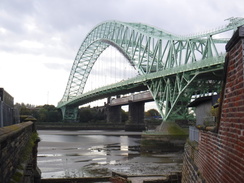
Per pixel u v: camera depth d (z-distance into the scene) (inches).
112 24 5036.9
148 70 3863.2
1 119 502.3
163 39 3447.3
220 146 422.0
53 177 1405.0
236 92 339.9
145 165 1758.1
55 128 6574.8
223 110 411.8
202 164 585.3
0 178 337.7
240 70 323.0
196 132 861.2
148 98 5103.3
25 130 736.3
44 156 2117.4
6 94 605.6
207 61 2461.9
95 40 5994.1
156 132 3127.5
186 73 2819.9
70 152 2370.8
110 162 1871.3
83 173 1508.4
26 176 614.5
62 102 7495.1
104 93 5241.1
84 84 7317.9
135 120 6117.1
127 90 4714.6
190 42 2982.3
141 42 4018.2
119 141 3479.3
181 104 3280.0
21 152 617.9
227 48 382.9
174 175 1222.3
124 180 1200.2
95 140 3597.4
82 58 7032.5
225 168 385.1
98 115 7765.8
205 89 3016.7
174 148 2780.5
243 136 307.0
